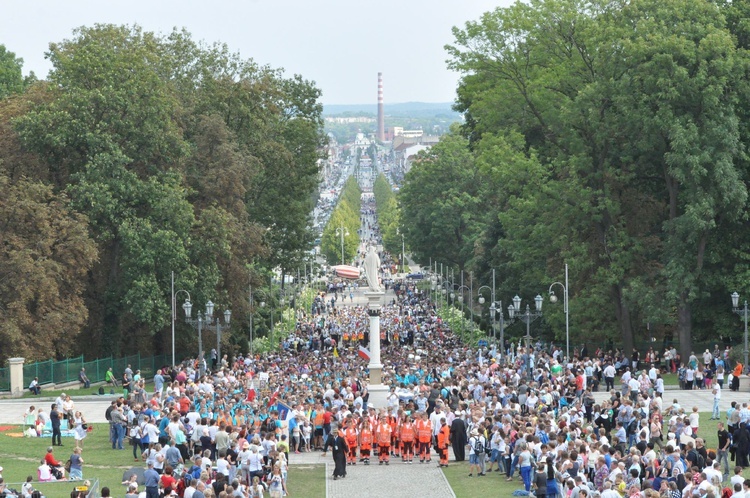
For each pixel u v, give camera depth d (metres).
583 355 87.19
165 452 46.62
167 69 103.25
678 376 76.94
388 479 50.22
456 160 169.25
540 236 87.62
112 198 85.00
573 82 90.94
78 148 87.69
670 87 78.75
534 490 43.25
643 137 82.19
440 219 164.50
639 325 92.94
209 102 106.12
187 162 97.50
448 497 46.09
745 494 36.16
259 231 97.19
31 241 81.06
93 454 55.06
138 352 94.56
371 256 69.50
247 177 98.94
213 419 52.50
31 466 52.03
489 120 98.25
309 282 189.62
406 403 58.53
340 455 50.53
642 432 47.16
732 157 79.94
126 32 99.06
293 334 122.38
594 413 59.75
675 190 83.44
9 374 78.62
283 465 46.50
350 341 117.38
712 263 83.75
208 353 97.12
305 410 58.00
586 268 86.44
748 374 72.94
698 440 44.44
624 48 81.25
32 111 85.62
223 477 42.12
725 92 80.00
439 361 80.56
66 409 61.53
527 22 92.62
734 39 82.06
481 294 125.44
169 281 87.56
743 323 83.38
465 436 54.53
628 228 87.31
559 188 85.44
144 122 89.12
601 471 40.91
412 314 144.75
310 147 122.12
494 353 84.31
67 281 82.06
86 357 90.50
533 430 47.94
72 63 89.12
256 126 108.94
